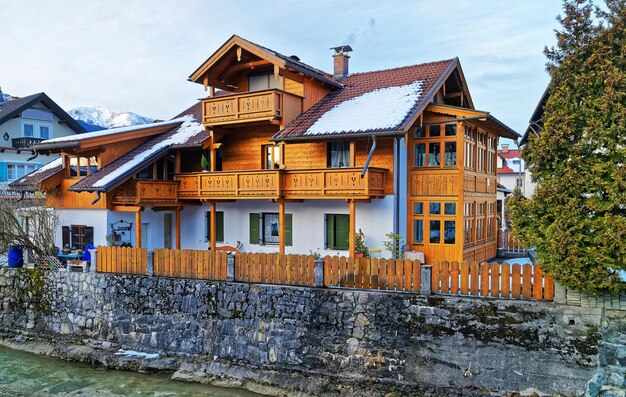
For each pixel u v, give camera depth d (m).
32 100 34.09
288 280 14.16
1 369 15.09
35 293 17.58
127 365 14.84
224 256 14.99
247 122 19.56
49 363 15.56
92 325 16.42
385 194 18.31
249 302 14.20
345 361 12.91
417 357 12.27
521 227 11.63
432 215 18.84
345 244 19.47
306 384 12.93
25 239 19.78
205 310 14.74
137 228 19.98
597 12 10.88
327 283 13.72
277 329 13.76
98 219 21.00
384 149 18.39
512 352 11.48
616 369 10.63
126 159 21.45
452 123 18.47
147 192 20.12
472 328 11.85
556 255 10.73
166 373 14.48
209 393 13.16
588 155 10.76
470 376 11.77
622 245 9.98
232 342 14.29
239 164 21.89
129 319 15.80
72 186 19.52
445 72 19.72
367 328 12.78
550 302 11.36
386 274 13.06
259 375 13.59
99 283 16.39
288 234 20.77
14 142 33.56
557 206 10.75
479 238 21.25
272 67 20.75
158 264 15.92
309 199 19.67
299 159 20.27
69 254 20.09
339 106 19.80
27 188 22.42
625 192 10.12
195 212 23.20
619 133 10.36
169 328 15.19
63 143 20.45
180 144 21.39
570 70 11.02
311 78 20.53
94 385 13.80
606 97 10.30
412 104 17.58
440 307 12.17
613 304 10.74
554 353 11.15
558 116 10.88
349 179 17.38
